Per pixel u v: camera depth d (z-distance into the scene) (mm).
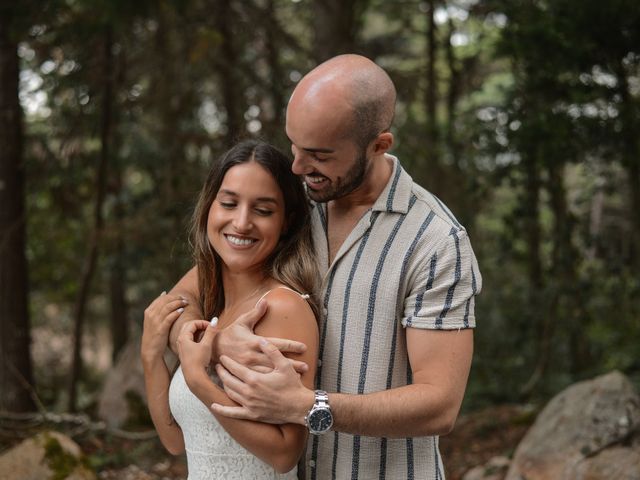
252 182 1860
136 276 7145
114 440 5395
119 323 8578
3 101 5723
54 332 9141
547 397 6340
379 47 7617
